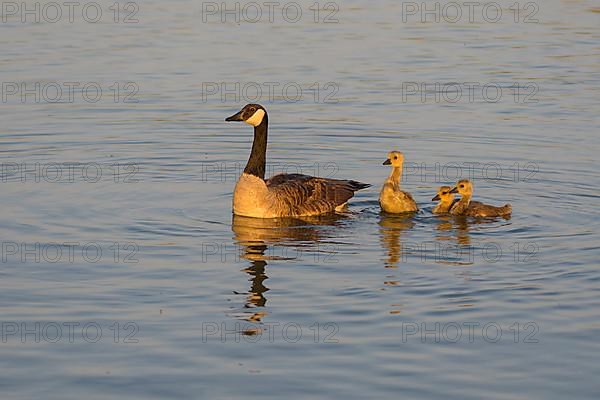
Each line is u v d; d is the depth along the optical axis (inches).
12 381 446.0
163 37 1318.9
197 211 717.9
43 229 667.4
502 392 435.5
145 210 717.3
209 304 537.6
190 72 1138.7
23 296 547.8
